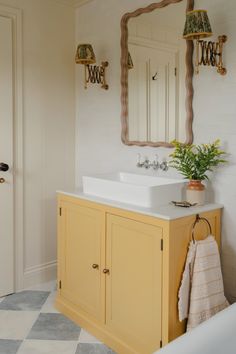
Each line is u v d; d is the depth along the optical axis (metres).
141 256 1.95
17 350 2.11
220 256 2.13
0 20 2.62
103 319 2.22
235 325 1.39
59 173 3.08
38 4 2.83
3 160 2.70
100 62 2.86
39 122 2.92
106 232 2.16
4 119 2.69
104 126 2.87
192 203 2.04
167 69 2.35
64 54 3.03
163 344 1.85
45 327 2.37
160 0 2.38
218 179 2.12
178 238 1.84
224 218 2.10
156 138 2.45
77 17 3.05
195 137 2.23
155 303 1.89
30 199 2.91
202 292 1.87
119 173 2.66
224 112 2.07
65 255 2.53
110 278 2.16
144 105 2.52
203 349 1.26
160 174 2.46
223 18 2.04
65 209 2.50
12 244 2.81
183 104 2.26
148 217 1.89
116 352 2.12
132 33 2.57
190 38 1.97
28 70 2.81
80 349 2.14
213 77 2.11
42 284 3.02
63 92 3.05
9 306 2.63
